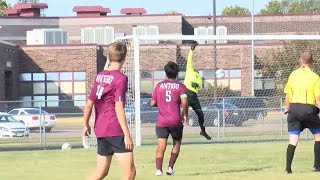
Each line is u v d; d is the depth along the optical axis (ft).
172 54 463.42
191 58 152.05
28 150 197.26
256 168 129.49
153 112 244.01
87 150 181.68
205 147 182.29
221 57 466.29
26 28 640.17
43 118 250.98
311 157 148.97
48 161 151.02
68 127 286.87
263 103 257.14
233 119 252.62
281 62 314.35
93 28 626.23
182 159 149.18
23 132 282.15
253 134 244.01
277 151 166.20
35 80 529.04
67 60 527.40
